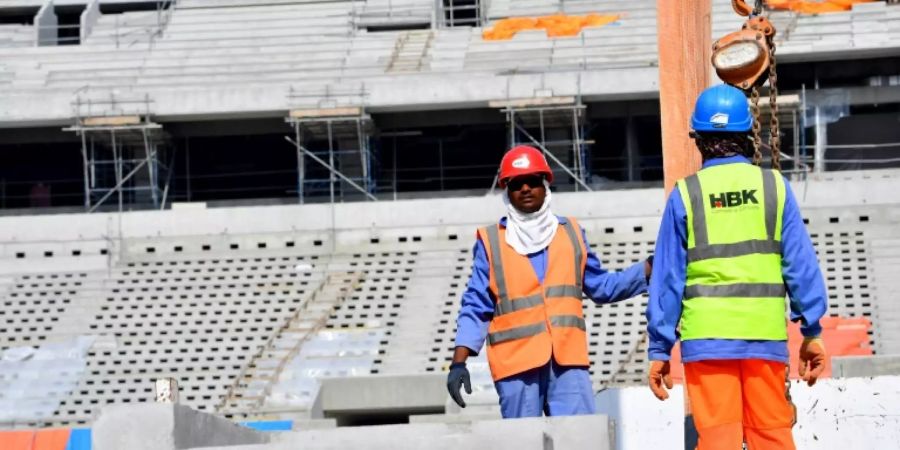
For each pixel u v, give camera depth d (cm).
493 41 6681
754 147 1321
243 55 6688
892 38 6122
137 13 7144
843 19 6338
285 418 4866
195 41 6825
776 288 1252
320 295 5559
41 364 5212
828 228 5603
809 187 5675
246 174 6600
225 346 5288
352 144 6359
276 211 5888
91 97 6234
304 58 6662
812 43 6091
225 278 5694
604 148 6500
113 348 5294
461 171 6631
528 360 1512
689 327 1255
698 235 1262
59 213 6375
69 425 4909
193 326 5416
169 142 6375
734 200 1263
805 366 1285
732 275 1249
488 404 4441
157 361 5216
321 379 4466
